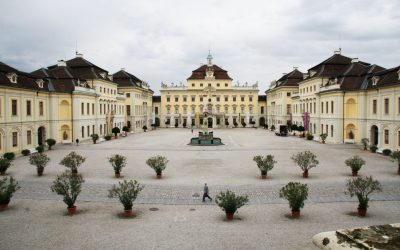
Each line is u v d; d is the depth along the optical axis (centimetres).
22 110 4559
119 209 2147
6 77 4241
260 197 2414
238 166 3631
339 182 2836
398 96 4319
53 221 1917
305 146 5428
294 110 8488
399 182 2809
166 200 2350
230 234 1722
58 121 5616
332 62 6481
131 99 9150
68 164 3114
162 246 1577
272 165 3019
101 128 6994
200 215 2036
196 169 3462
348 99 5566
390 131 4522
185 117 11512
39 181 2875
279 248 1545
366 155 4347
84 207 2184
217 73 11556
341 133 5653
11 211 2097
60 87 5672
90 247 1564
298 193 1953
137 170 3409
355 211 2089
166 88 11494
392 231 1089
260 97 12025
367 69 5538
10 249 1538
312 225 1845
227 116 11488
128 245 1588
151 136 7650
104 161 3953
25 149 4497
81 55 7100
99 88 6806
